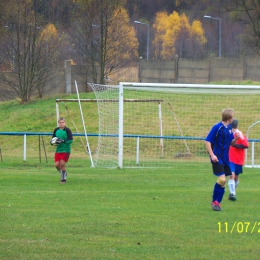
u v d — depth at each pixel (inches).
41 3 4458.7
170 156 2723.9
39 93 4306.1
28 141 3348.9
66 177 1777.8
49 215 1078.4
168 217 1067.9
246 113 2955.2
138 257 787.4
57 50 4392.2
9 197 1312.7
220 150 1123.9
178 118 3011.8
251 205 1220.5
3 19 4375.0
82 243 862.5
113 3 4276.6
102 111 2753.4
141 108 3120.1
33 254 797.9
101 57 4259.4
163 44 7652.6
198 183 1649.9
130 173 1941.4
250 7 5098.4
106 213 1107.3
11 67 4288.9
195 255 801.6
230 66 4175.7
